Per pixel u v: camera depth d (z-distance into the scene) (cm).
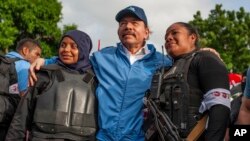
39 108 419
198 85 372
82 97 422
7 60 474
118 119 422
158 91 385
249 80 404
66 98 418
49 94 420
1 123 457
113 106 425
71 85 423
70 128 414
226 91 361
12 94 468
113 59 443
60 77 427
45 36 3066
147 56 444
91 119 422
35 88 429
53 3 3077
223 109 354
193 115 365
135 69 437
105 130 421
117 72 436
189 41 401
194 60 378
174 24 406
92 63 450
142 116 425
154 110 379
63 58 433
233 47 3127
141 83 432
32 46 617
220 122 352
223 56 3036
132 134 421
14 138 425
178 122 366
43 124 414
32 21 2916
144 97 407
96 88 434
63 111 414
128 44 443
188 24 407
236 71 3109
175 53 398
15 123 427
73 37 433
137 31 442
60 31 3130
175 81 376
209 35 3106
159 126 371
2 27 2664
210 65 367
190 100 368
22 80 519
